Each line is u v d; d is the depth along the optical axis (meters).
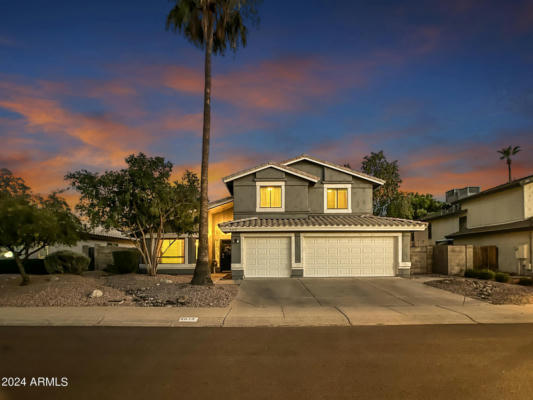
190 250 23.44
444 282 16.77
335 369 6.18
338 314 10.95
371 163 35.12
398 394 5.14
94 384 5.50
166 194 19.28
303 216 21.39
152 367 6.26
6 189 14.23
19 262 14.60
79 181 18.39
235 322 10.02
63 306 11.67
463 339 8.23
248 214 21.47
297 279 18.77
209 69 16.92
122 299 12.75
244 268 19.52
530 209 25.05
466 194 36.50
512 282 18.02
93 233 27.53
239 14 17.95
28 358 6.76
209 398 5.00
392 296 14.12
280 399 4.96
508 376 5.85
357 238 19.89
